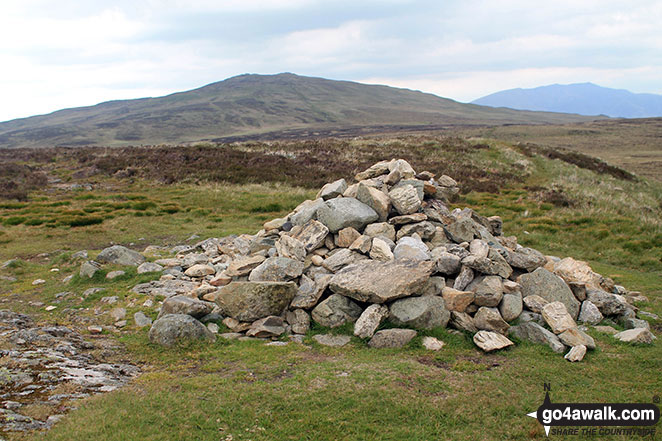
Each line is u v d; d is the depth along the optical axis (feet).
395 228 38.11
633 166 192.75
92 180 112.68
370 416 18.17
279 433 16.87
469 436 17.07
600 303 31.14
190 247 52.65
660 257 52.16
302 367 22.93
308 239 35.63
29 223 69.10
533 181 114.73
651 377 22.07
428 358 24.18
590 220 70.90
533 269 33.65
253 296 28.55
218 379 21.29
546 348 25.36
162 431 16.39
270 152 137.08
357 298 28.40
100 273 41.37
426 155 134.00
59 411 17.04
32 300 36.83
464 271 30.55
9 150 179.11
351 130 588.09
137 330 29.19
